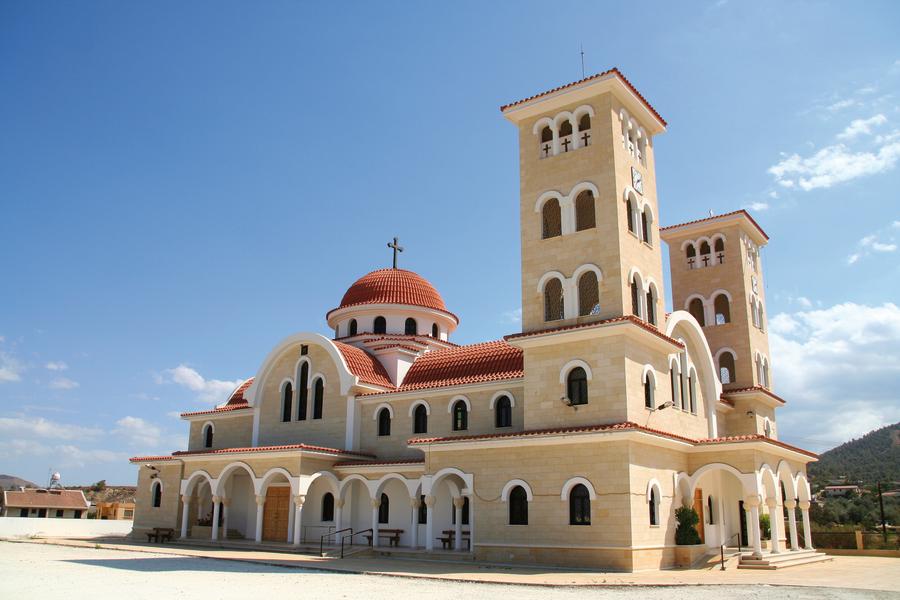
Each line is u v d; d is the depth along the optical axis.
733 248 46.47
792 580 24.94
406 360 44.97
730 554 32.62
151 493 49.12
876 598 20.14
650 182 36.34
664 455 31.28
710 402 39.22
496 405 37.50
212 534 41.84
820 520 71.81
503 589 22.17
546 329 31.95
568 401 30.84
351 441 41.41
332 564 29.86
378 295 49.66
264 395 46.38
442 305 51.75
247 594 20.03
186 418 50.31
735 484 39.31
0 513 81.44
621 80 33.25
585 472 28.98
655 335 31.67
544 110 35.47
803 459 38.34
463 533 36.19
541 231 34.09
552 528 29.25
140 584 22.12
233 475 45.81
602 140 33.22
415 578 25.19
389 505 39.69
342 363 42.53
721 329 45.75
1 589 20.56
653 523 29.64
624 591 21.91
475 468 32.12
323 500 41.44
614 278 31.30
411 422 40.31
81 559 31.66
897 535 45.81
